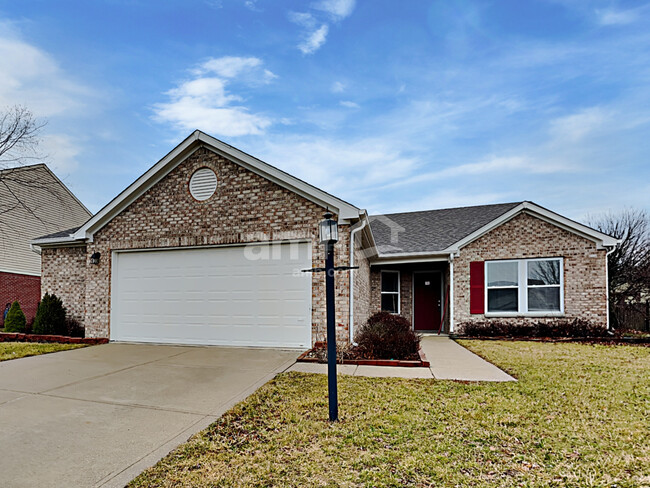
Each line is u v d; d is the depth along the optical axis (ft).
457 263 41.73
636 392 17.93
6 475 10.61
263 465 11.18
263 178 30.01
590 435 13.14
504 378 20.61
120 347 29.81
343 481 10.34
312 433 13.33
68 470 10.92
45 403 16.48
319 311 28.22
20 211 62.54
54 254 38.99
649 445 12.42
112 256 33.40
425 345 34.22
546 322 38.81
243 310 29.91
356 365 23.76
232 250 30.60
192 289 31.27
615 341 35.22
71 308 37.81
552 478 10.46
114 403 16.49
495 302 40.63
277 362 24.09
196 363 23.85
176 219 31.81
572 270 38.58
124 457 11.70
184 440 12.91
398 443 12.55
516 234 40.27
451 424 14.07
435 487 10.05
